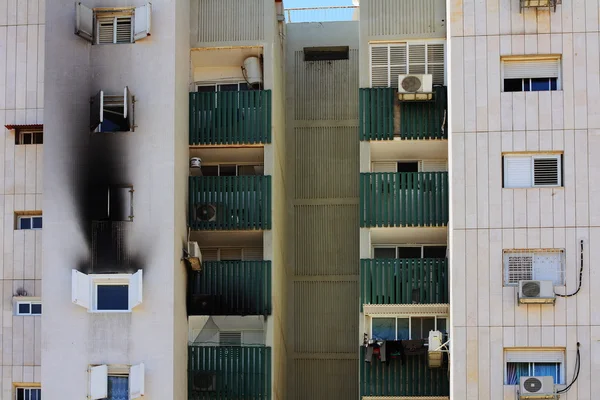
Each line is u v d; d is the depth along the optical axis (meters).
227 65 33.84
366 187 31.44
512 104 29.16
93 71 29.89
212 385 30.33
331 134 36.22
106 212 29.28
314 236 35.62
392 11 32.53
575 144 28.88
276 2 34.19
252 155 33.16
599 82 29.05
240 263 31.05
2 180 31.64
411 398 30.36
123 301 29.08
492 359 28.36
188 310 30.66
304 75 36.72
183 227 30.56
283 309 34.16
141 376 28.39
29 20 32.19
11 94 31.91
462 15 29.61
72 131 29.70
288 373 34.94
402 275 30.78
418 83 31.17
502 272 28.62
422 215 31.14
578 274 28.44
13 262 31.33
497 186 28.89
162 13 30.11
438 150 32.69
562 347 28.30
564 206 28.69
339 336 35.06
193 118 31.88
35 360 30.95
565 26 29.31
